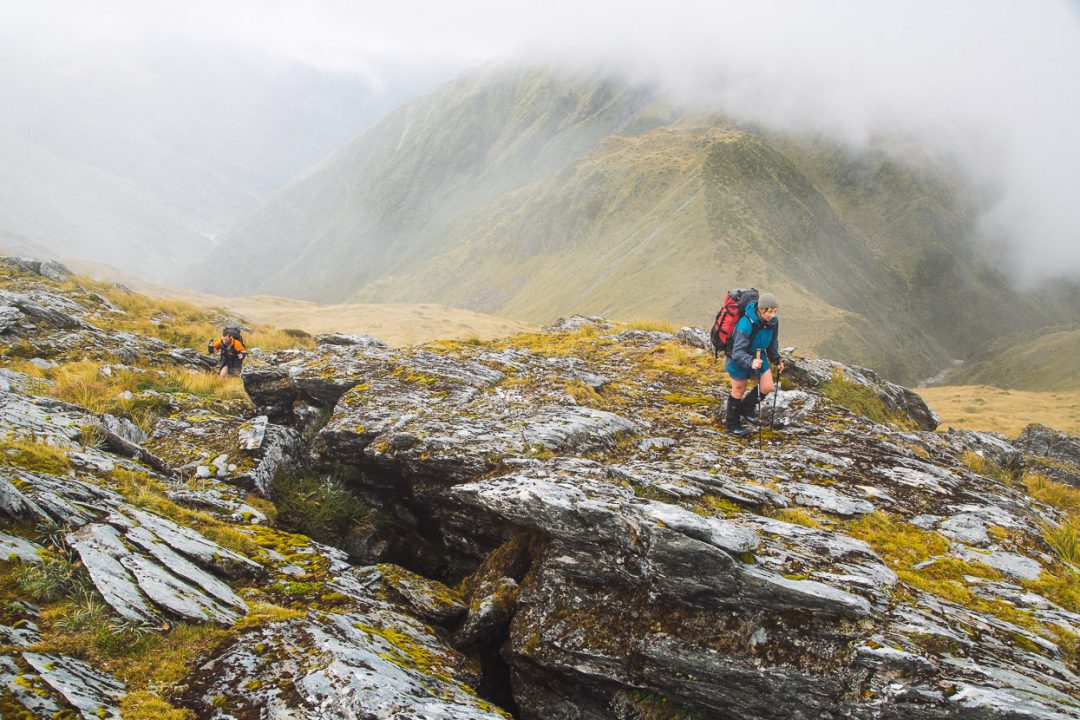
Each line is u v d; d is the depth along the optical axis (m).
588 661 8.25
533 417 12.16
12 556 7.00
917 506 10.10
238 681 6.31
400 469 11.79
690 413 13.53
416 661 7.74
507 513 9.15
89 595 6.85
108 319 26.34
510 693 9.42
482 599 9.45
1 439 9.81
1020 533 9.45
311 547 10.18
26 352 18.47
